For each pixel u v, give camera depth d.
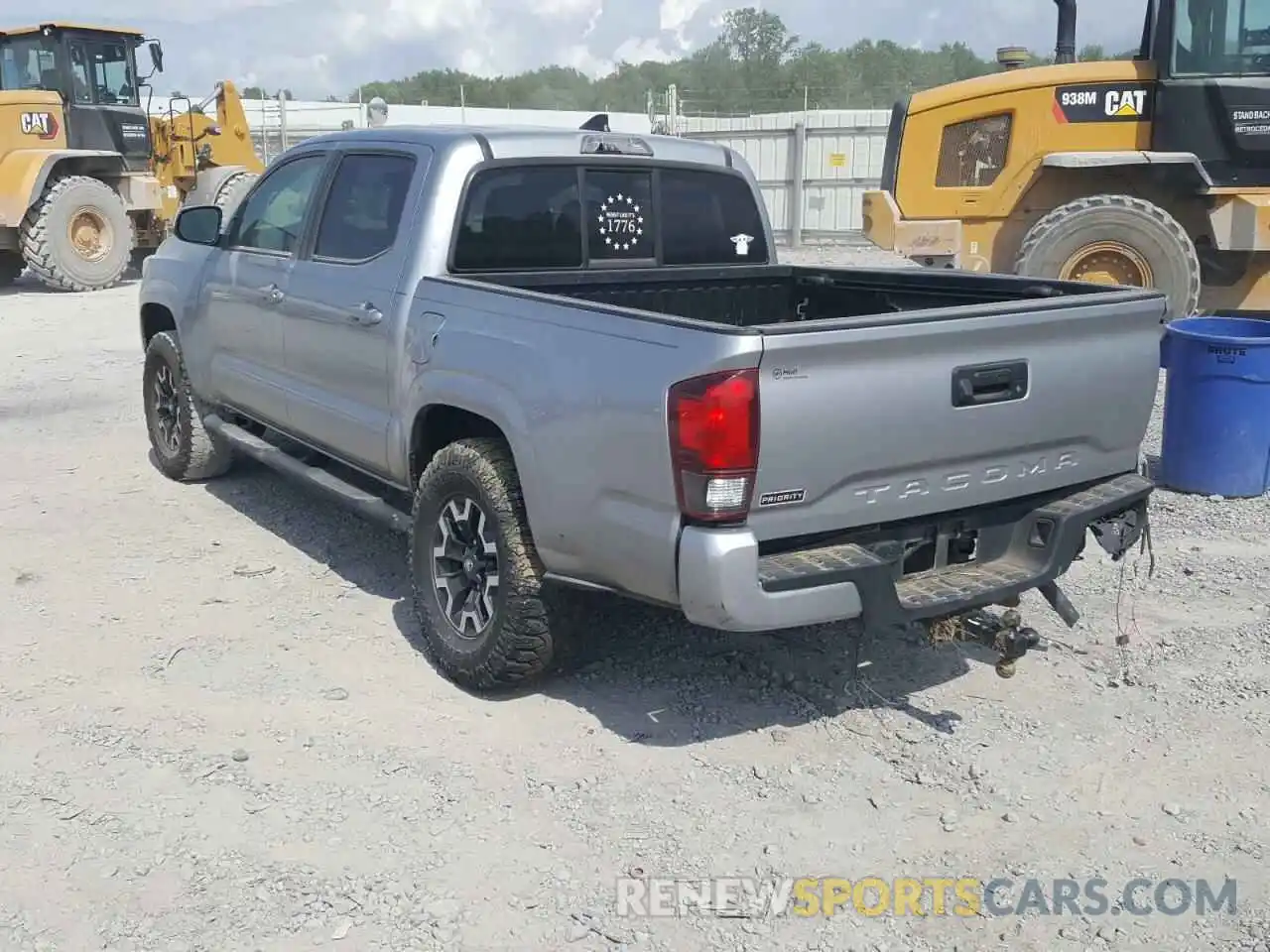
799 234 23.05
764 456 3.58
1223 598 5.46
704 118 26.52
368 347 5.10
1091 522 4.39
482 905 3.35
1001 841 3.67
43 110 17.20
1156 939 3.23
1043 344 4.12
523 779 3.98
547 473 4.09
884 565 3.76
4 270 18.45
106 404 9.59
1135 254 9.64
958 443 3.97
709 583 3.60
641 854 3.59
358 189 5.40
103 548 6.17
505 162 5.05
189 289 6.79
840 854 3.60
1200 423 6.91
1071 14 11.22
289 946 3.17
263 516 6.73
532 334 4.19
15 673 4.71
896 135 10.97
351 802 3.84
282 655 4.91
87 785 3.92
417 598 4.79
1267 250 9.94
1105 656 4.89
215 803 3.82
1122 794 3.91
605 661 4.85
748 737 4.27
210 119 20.84
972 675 4.75
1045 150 10.43
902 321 3.74
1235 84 9.73
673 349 3.66
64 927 3.24
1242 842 3.65
